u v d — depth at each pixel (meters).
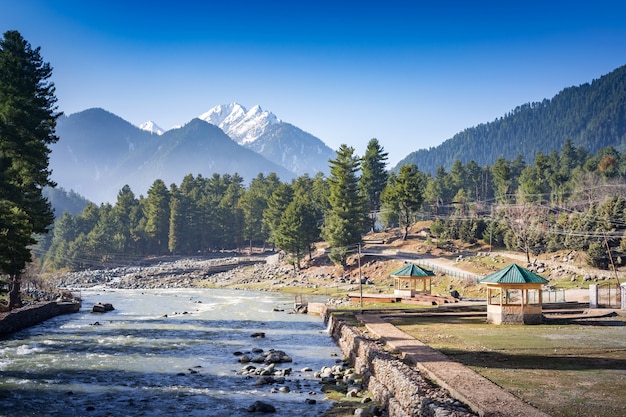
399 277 82.56
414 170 141.00
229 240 194.38
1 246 48.06
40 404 30.44
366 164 166.38
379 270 119.19
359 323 55.12
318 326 66.19
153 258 192.88
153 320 70.88
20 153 60.22
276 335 58.53
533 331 45.81
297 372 39.41
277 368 40.91
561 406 22.27
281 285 127.19
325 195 167.38
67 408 29.75
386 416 27.47
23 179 63.06
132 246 199.88
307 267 137.75
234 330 62.12
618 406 22.20
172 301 100.25
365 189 165.75
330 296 103.56
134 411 29.47
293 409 29.78
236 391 33.81
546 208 131.62
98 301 100.69
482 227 132.88
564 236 108.06
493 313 52.59
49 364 41.28
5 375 37.38
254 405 29.61
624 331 45.50
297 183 192.38
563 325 50.16
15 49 64.19
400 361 33.31
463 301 76.69
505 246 124.75
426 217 174.88
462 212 156.12
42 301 80.38
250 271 152.12
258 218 190.00
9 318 57.72
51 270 180.88
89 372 38.75
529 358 33.06
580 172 177.50
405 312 65.06
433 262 116.44
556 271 96.69
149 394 32.97
